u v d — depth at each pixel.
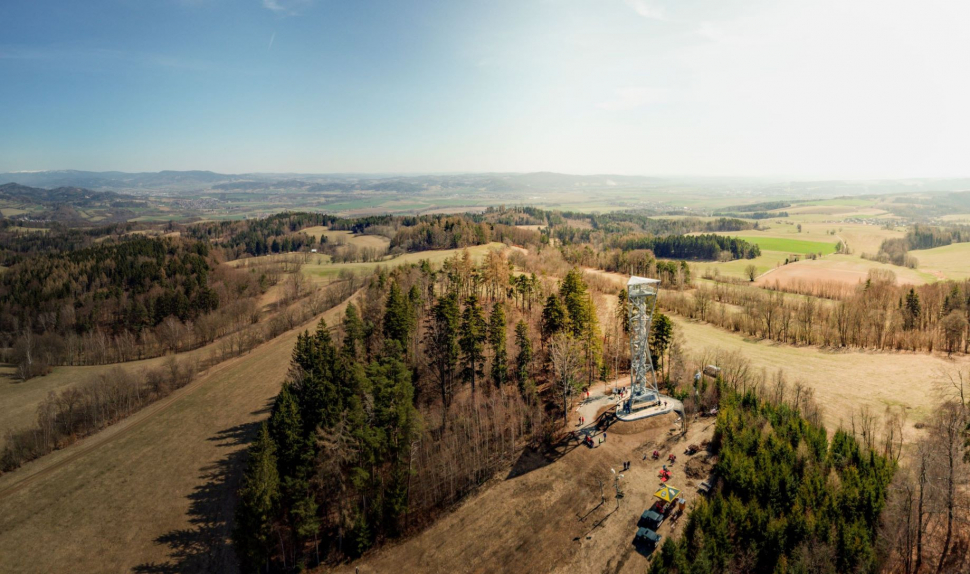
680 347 112.06
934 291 132.38
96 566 66.19
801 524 56.38
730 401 85.25
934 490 53.59
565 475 74.19
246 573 63.97
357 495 72.75
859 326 116.50
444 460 76.81
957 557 54.22
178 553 67.50
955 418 59.25
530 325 118.44
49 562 67.25
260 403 105.50
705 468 72.94
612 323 126.19
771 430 73.75
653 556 57.50
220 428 97.31
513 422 83.62
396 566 62.59
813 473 64.19
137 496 78.94
